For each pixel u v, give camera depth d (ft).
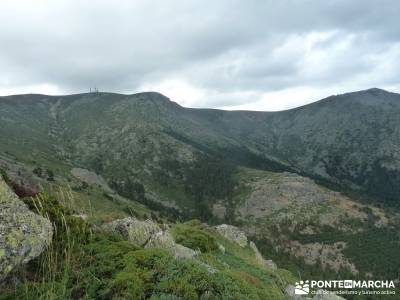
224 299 35.22
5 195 33.91
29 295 28.84
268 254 631.56
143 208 638.12
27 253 31.37
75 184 576.61
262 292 45.88
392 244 641.40
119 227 56.85
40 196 42.50
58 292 29.68
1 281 29.07
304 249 653.30
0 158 515.91
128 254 37.58
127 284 32.01
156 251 39.04
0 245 29.76
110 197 560.20
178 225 86.89
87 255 37.06
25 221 33.30
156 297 30.94
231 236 121.29
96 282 32.32
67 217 42.27
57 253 35.32
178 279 34.17
